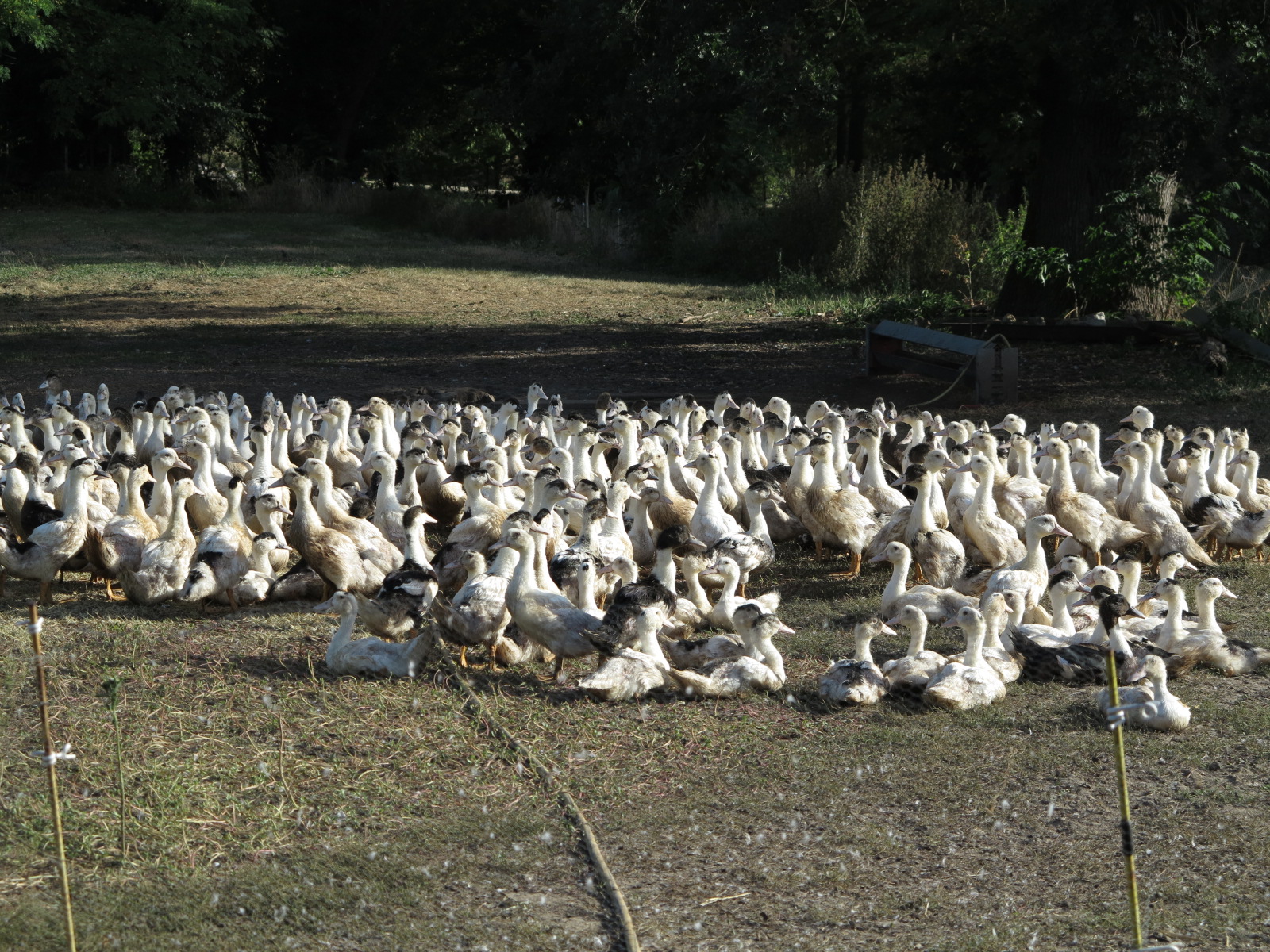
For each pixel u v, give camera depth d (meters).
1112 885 6.69
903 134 43.38
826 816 7.45
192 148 55.78
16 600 11.14
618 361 25.66
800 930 6.30
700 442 14.51
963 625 9.09
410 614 9.78
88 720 8.46
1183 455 13.48
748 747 8.33
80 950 6.02
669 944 6.16
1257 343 23.56
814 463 12.60
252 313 31.17
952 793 7.71
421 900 6.52
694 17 30.31
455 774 7.90
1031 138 33.09
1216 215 29.20
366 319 30.78
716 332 29.38
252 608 11.06
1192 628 9.80
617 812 7.48
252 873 6.72
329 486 11.41
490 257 43.31
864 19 29.70
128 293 33.34
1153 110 25.28
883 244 36.12
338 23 57.34
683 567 10.47
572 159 42.69
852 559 12.43
